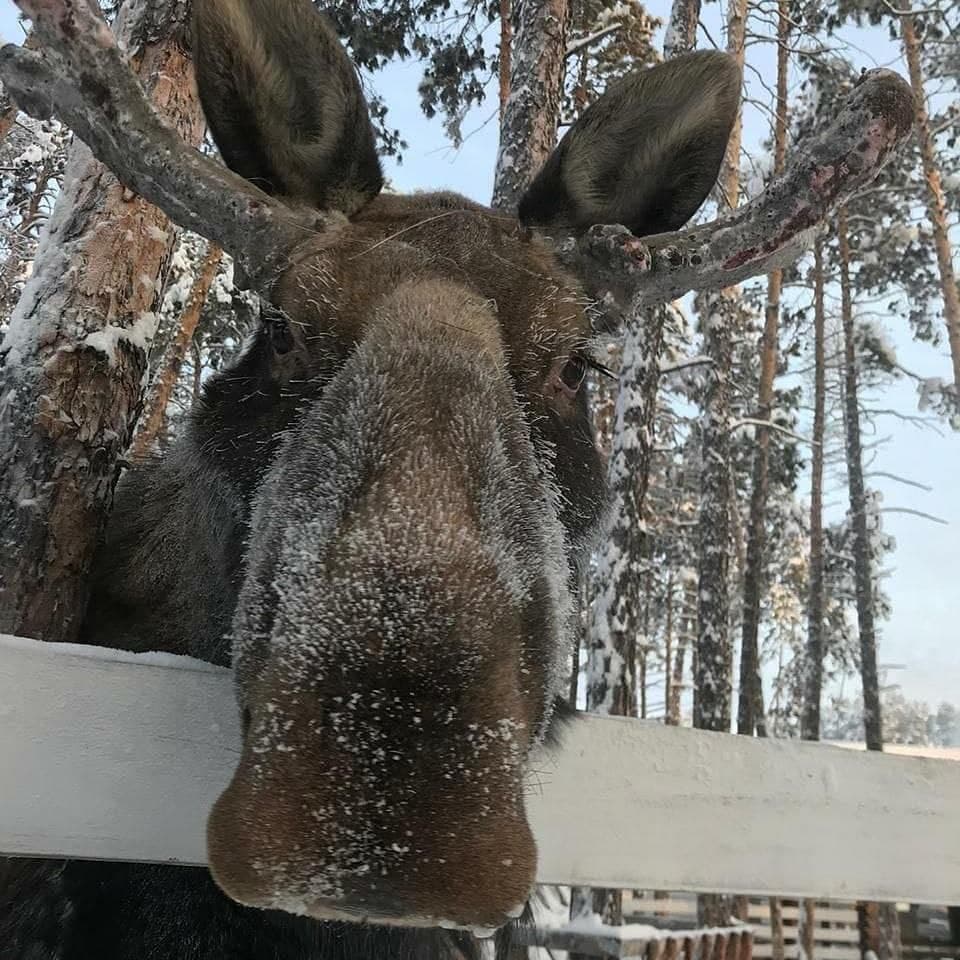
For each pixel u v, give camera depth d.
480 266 0.83
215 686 0.67
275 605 0.58
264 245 0.80
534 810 0.74
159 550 1.01
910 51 6.80
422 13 4.87
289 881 0.47
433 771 0.48
